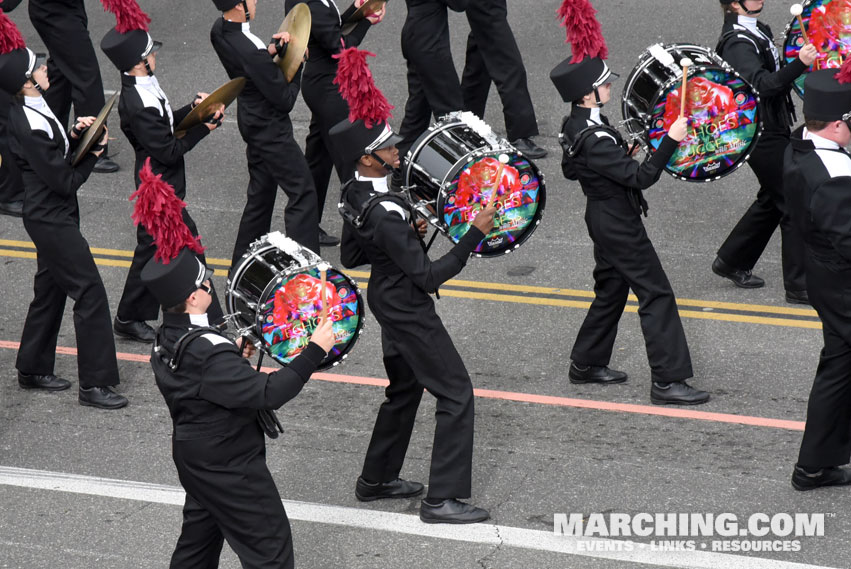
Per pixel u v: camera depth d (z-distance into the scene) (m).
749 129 28.89
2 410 30.42
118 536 25.12
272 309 23.12
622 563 23.38
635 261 28.22
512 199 24.88
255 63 33.44
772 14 50.12
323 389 30.81
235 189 42.41
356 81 23.11
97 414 30.11
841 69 23.41
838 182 23.16
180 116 32.28
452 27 53.28
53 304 30.70
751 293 33.81
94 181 43.59
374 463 25.69
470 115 25.48
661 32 50.31
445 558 23.92
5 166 41.31
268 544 21.06
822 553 23.28
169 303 20.72
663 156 26.73
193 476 20.80
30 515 25.97
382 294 24.38
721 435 27.48
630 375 30.34
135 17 30.56
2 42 28.17
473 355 31.86
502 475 26.53
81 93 43.94
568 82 27.62
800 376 29.64
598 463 26.73
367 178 23.91
